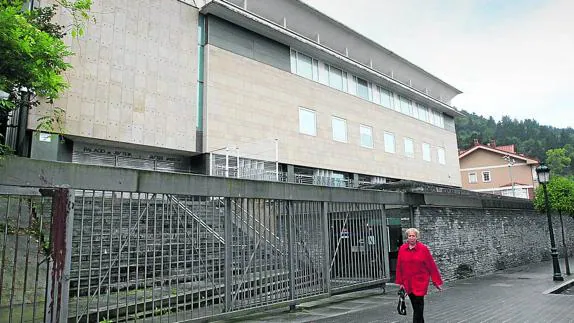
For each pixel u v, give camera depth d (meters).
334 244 10.62
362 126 27.39
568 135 105.38
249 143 20.12
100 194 9.96
